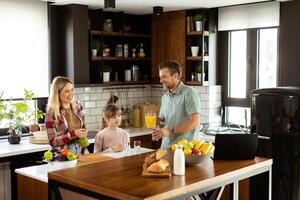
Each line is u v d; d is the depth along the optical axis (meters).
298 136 3.49
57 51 4.91
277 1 4.60
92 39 5.18
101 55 5.18
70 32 4.82
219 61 5.35
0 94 4.38
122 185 2.08
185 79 5.28
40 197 3.12
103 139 3.77
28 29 4.57
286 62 4.59
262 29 4.92
